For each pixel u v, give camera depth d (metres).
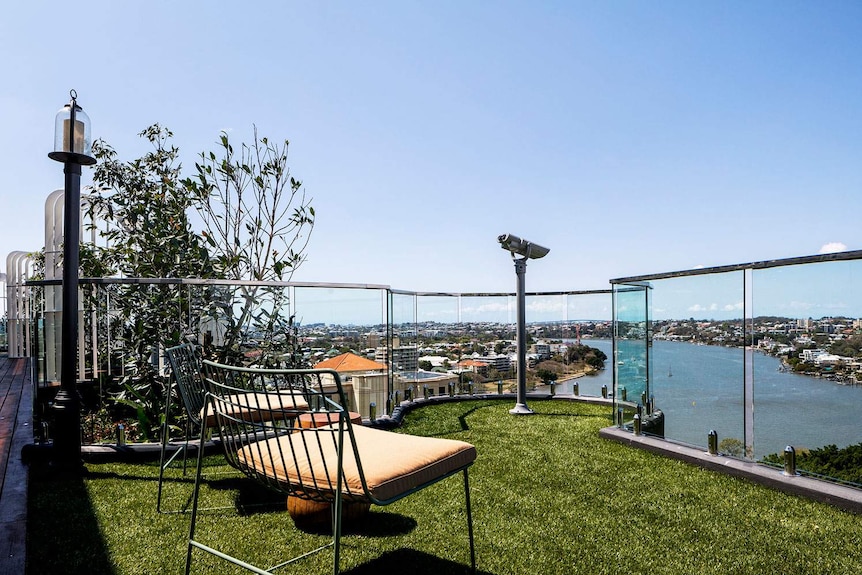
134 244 5.36
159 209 5.57
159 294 3.81
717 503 2.39
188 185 5.75
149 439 3.45
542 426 4.23
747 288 2.84
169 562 1.78
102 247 5.43
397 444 1.60
